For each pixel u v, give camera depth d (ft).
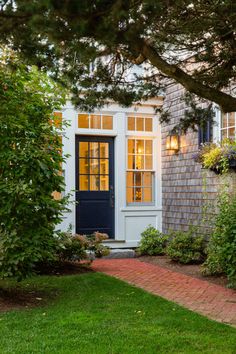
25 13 10.87
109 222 34.68
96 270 26.40
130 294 19.74
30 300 18.80
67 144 32.63
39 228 19.40
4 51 18.13
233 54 16.16
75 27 10.75
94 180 34.30
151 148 35.65
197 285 22.44
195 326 15.15
